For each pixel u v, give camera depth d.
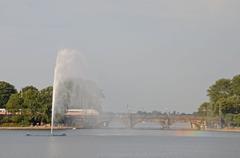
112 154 148.00
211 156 145.75
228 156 146.25
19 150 157.88
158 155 147.12
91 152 153.25
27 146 175.00
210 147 183.88
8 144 184.38
